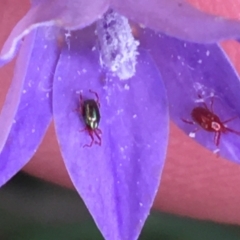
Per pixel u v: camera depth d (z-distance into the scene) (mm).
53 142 54
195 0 47
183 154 59
